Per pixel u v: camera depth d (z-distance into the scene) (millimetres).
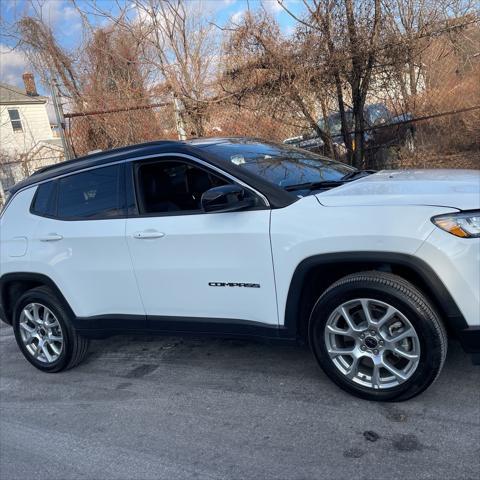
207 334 3650
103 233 3895
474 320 2805
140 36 10102
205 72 9766
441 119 7980
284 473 2699
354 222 2986
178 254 3568
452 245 2775
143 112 9805
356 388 3211
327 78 7930
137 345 4809
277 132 8570
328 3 7504
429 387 3227
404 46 7434
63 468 3049
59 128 9250
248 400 3475
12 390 4289
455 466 2570
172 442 3135
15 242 4461
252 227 3281
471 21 7348
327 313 3188
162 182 3730
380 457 2713
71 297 4188
